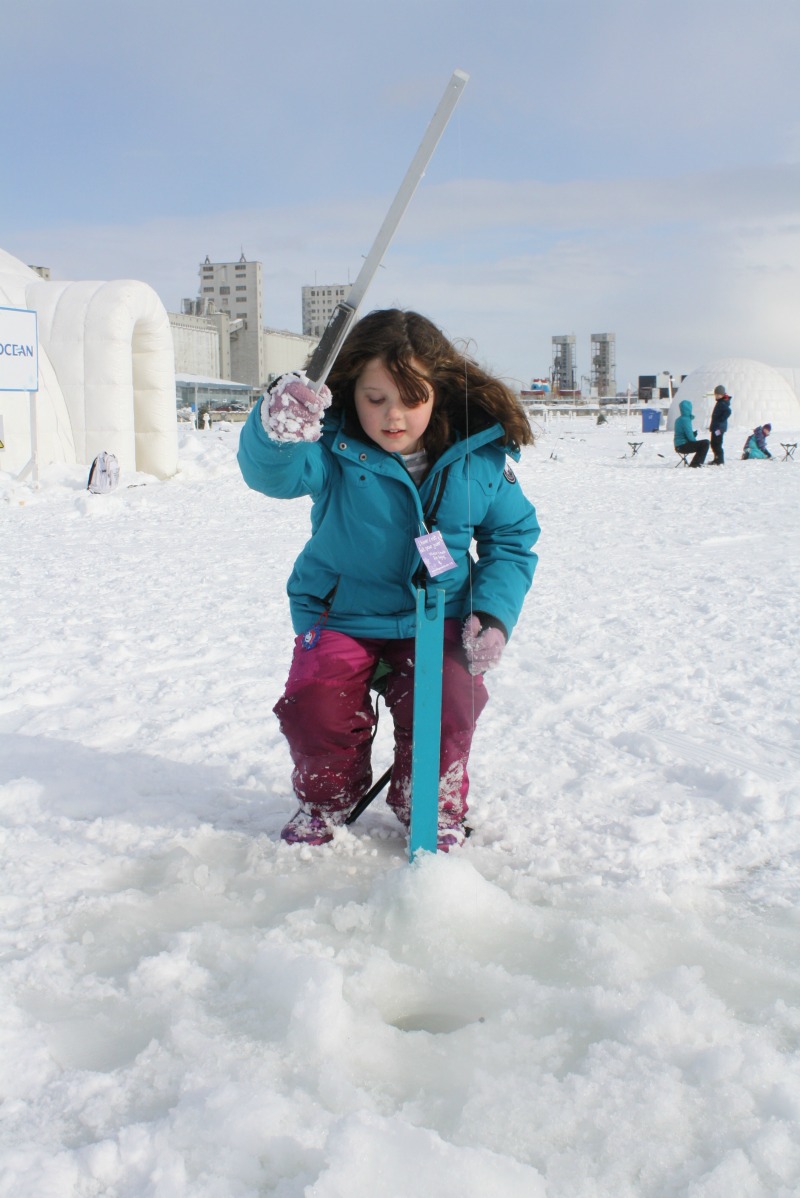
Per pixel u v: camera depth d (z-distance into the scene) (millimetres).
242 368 126688
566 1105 1651
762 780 3230
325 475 2629
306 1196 1426
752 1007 1978
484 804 3121
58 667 4953
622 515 11773
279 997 1961
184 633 5699
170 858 2725
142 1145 1553
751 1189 1476
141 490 15234
